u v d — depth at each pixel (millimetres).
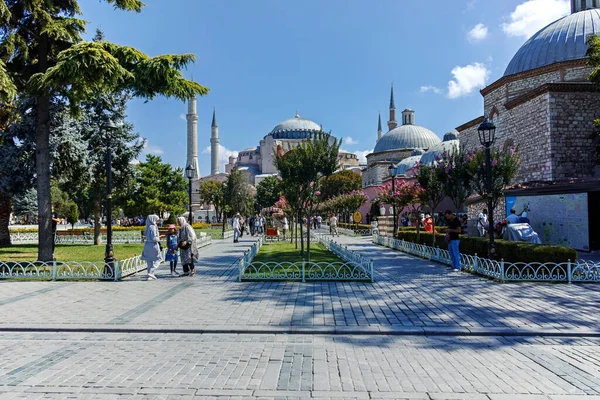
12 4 13789
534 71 28641
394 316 7617
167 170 48031
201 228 53469
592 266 10984
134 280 11875
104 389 4660
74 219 47469
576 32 28828
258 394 4508
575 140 24047
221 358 5664
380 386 4695
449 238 13375
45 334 6883
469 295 9453
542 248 11516
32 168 21031
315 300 9000
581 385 4711
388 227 29875
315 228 49938
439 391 4562
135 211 42188
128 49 14125
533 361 5500
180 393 4551
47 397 4465
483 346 6125
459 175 16625
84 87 13820
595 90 23844
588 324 7023
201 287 10695
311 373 5086
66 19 14617
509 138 29031
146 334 6840
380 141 72375
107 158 12484
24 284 11266
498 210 26922
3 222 23609
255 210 81438
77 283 11422
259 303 8766
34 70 15383
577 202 17828
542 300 8875
